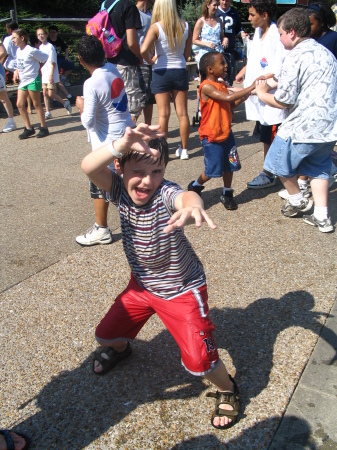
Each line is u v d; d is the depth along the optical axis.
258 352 2.70
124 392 2.49
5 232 4.39
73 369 2.66
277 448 2.13
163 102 5.83
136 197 2.05
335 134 3.78
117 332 2.47
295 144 3.86
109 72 3.79
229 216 4.45
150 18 6.65
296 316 2.98
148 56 5.52
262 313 3.03
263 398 2.39
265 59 4.76
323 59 3.68
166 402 2.41
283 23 3.76
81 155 6.71
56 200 5.11
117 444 2.19
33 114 9.80
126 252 2.27
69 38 12.01
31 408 2.41
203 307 2.21
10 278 3.61
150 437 2.22
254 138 7.18
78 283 3.50
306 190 4.79
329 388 2.43
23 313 3.17
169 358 2.71
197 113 8.01
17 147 7.30
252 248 3.84
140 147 1.90
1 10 18.75
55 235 4.29
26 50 7.22
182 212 1.76
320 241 3.91
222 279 3.43
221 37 7.46
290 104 3.80
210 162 4.40
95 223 4.10
